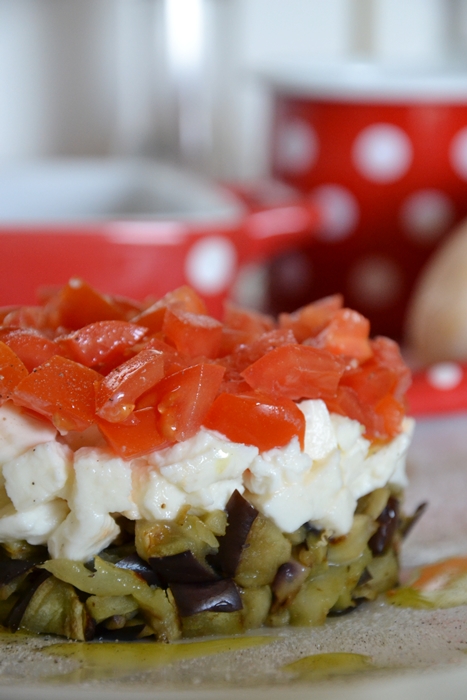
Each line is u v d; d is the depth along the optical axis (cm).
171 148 65
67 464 26
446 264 46
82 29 65
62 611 27
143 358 26
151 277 38
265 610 27
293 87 51
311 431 27
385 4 68
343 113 49
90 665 25
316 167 51
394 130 49
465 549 31
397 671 25
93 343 27
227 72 68
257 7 68
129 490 26
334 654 26
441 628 27
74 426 26
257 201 42
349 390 28
